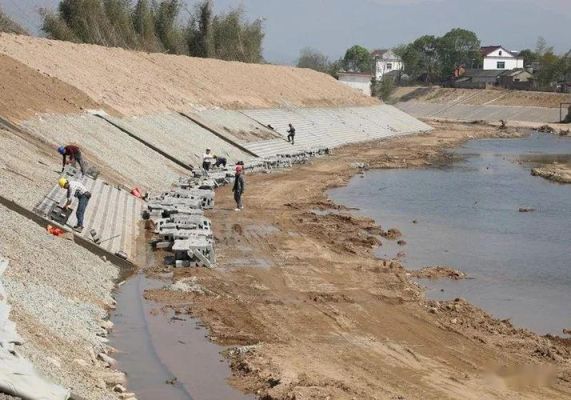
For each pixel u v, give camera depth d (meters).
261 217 33.50
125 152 38.09
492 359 17.28
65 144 33.66
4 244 17.94
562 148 77.31
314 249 27.67
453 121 121.06
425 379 15.84
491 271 26.33
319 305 20.86
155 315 19.12
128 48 72.44
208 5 87.81
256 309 20.20
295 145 62.78
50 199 24.84
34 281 16.88
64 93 40.84
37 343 13.37
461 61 181.50
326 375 15.67
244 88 72.75
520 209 38.78
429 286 24.17
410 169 55.84
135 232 27.61
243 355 16.58
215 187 40.69
